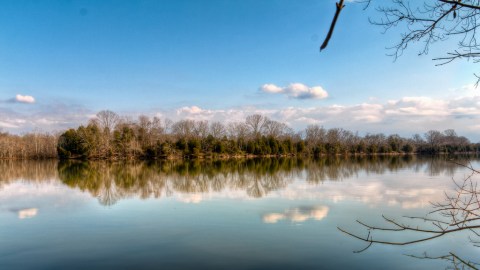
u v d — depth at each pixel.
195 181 37.31
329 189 30.28
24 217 20.06
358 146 115.19
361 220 18.73
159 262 12.92
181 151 85.12
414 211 20.77
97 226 17.94
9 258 13.44
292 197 26.28
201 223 18.36
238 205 23.30
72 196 27.72
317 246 14.45
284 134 118.88
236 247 14.44
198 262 12.90
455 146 116.12
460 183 32.69
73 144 84.00
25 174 46.41
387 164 63.00
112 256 13.55
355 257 13.14
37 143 90.19
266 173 45.94
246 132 107.12
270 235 16.03
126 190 30.92
